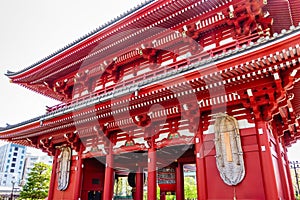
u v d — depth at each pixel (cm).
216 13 1075
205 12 1101
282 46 658
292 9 1027
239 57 725
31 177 3033
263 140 817
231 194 820
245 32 1032
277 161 978
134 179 1884
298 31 624
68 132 1346
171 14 1137
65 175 1374
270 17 1073
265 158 793
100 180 1457
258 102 832
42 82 1802
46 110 1567
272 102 802
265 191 765
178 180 1522
